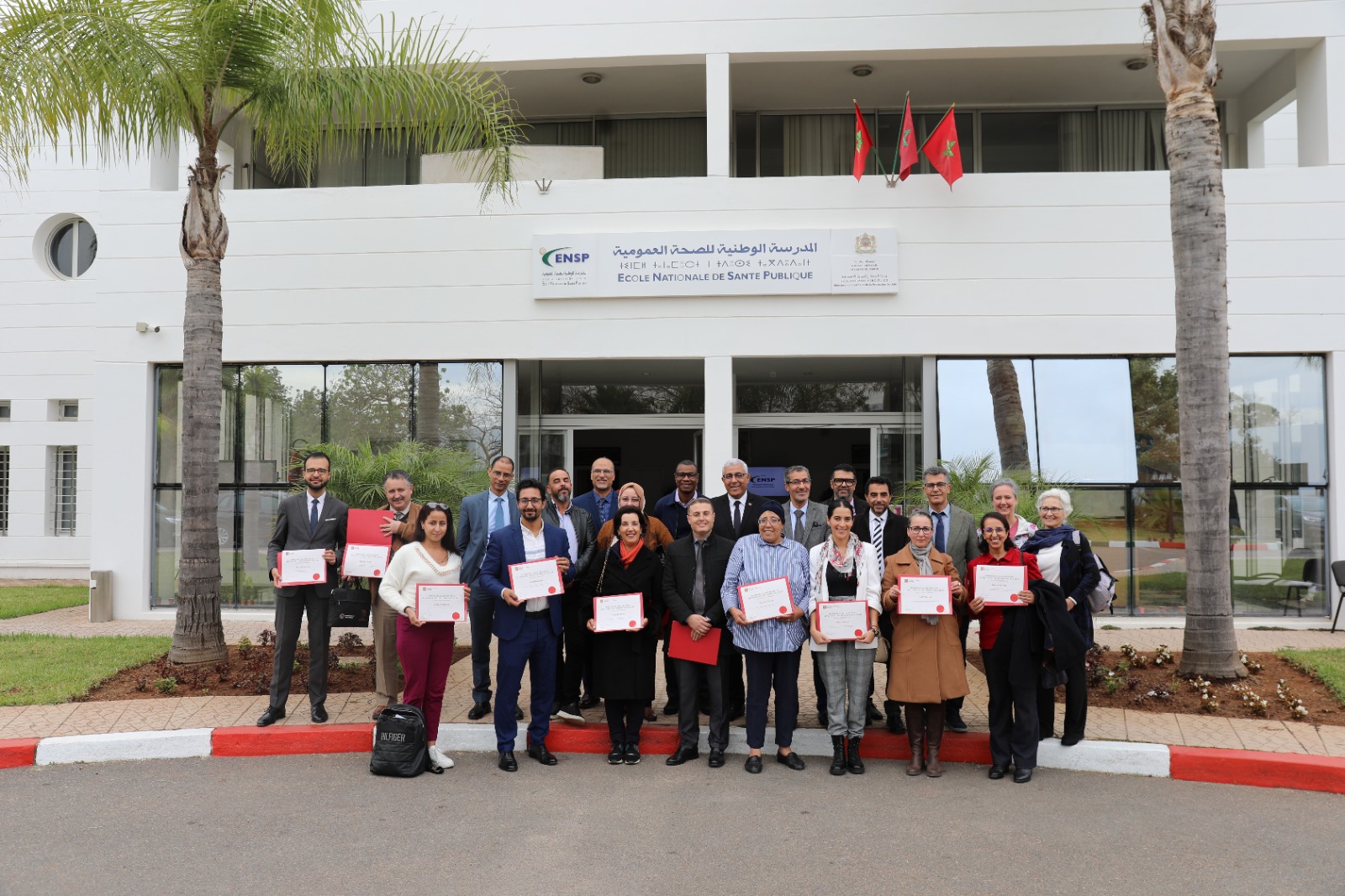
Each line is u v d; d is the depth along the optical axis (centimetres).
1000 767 664
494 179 1066
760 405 1389
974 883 476
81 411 1839
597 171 1391
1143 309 1236
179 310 1316
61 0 823
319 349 1292
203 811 584
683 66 1339
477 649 778
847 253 1245
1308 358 1245
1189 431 857
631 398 1414
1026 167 1481
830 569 679
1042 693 707
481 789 634
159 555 1327
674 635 697
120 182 1327
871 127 1492
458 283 1284
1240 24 1248
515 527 697
